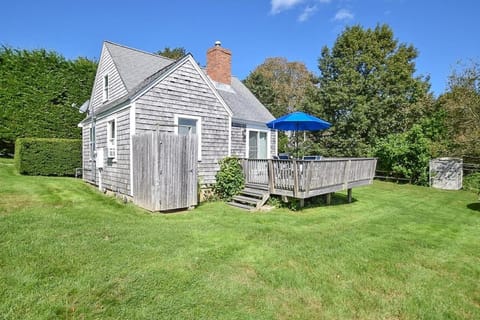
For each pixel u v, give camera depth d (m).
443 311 3.35
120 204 8.20
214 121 10.53
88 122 12.98
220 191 9.77
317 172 8.21
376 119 20.67
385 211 8.75
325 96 21.55
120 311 3.00
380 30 22.69
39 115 14.84
